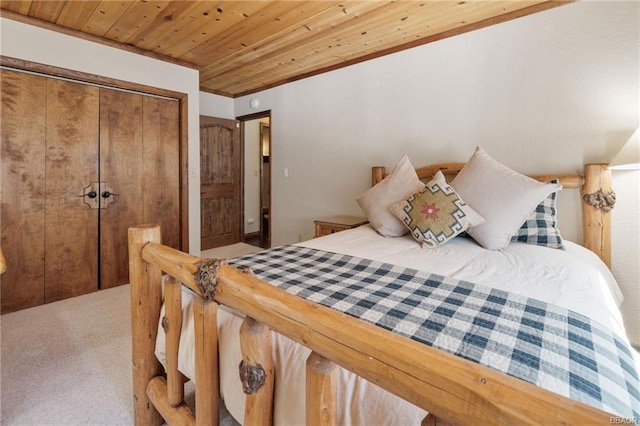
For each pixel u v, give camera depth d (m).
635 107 1.91
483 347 0.76
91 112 2.79
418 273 1.36
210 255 4.22
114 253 3.01
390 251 1.77
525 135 2.29
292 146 3.91
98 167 2.86
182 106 3.37
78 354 1.89
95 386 1.61
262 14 2.36
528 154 2.29
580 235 2.11
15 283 2.48
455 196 1.96
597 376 0.67
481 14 2.33
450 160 2.65
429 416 0.50
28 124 2.47
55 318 2.36
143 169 3.16
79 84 2.71
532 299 1.07
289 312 0.67
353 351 0.55
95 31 2.64
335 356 0.58
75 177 2.74
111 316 2.40
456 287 1.19
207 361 0.95
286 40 2.79
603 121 2.01
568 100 2.12
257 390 0.79
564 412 0.36
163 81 3.20
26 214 2.51
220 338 0.99
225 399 0.97
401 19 2.41
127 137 3.03
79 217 2.78
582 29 2.04
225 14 2.35
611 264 2.00
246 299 0.77
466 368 0.45
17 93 2.41
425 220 1.93
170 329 1.14
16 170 2.44
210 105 4.43
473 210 1.92
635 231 1.94
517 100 2.31
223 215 4.73
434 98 2.72
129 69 2.96
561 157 2.16
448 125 2.65
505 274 1.35
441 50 2.65
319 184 3.67
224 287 0.84
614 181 1.98
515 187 1.88
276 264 1.51
